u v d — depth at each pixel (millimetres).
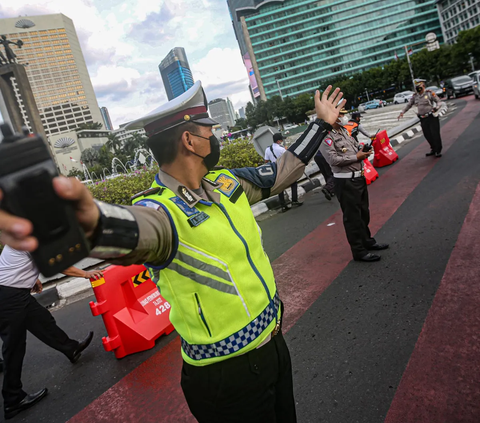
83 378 3293
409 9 120188
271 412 1272
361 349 2705
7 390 2971
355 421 2104
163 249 1013
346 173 3979
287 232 6055
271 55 125562
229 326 1134
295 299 3699
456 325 2689
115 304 3479
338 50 123812
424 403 2102
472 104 18578
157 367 3176
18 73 20734
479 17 91750
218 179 1301
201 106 1193
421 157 9156
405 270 3699
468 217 4586
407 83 77938
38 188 519
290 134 24172
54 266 536
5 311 2967
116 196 8922
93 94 191875
